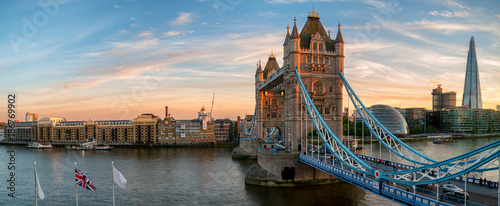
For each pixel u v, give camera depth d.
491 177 106.81
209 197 94.94
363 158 103.25
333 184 105.00
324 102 111.50
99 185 111.50
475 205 51.50
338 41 112.56
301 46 111.31
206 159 179.50
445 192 59.78
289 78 113.06
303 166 104.69
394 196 58.91
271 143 152.75
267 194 95.38
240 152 182.12
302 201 87.00
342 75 111.31
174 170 140.88
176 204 89.25
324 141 92.06
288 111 115.62
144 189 105.56
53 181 118.75
